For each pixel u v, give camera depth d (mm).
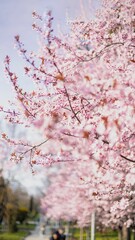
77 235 33062
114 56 6703
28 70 6059
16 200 39000
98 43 6699
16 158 6301
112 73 6008
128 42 6355
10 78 5898
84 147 5203
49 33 6094
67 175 21078
